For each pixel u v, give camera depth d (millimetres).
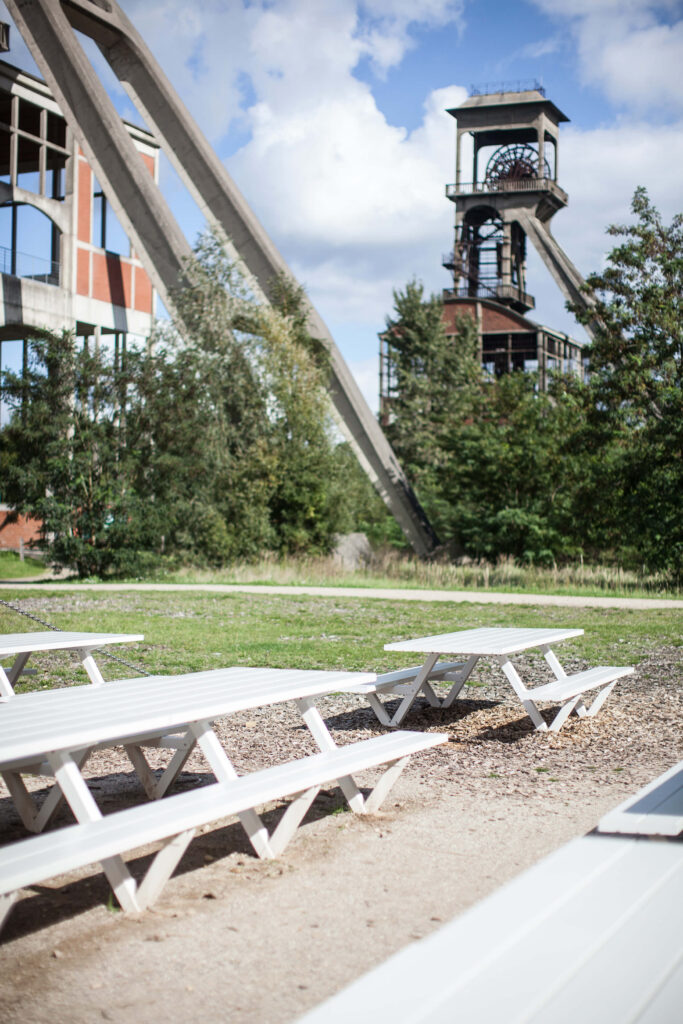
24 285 39156
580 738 6703
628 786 5305
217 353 33719
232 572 28984
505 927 1848
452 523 35906
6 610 16469
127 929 3354
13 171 38281
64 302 41500
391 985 1554
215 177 37438
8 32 37125
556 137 65875
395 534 48156
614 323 25953
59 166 43594
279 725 7297
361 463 40688
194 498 30656
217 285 34000
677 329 24625
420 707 8156
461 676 7902
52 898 3732
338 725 7324
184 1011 2697
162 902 3627
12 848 3043
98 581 27250
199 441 30266
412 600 19453
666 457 24531
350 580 27594
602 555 32656
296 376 35344
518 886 2141
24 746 3385
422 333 56969
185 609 17078
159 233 35250
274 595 20766
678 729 6914
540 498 33406
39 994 2834
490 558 34281
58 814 4945
